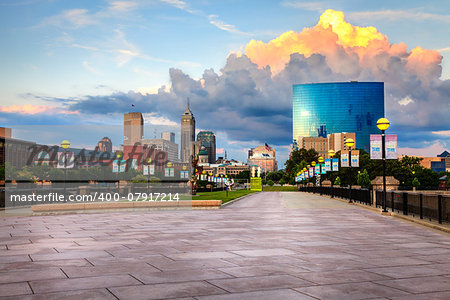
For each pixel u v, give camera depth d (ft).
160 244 44.32
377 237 50.57
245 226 63.72
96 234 53.11
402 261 34.73
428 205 69.15
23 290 25.43
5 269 31.53
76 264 33.42
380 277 28.91
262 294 24.53
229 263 33.76
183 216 83.82
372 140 93.86
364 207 115.03
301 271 30.73
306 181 414.00
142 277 28.81
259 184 417.90
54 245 43.62
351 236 51.47
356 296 24.18
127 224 66.64
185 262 34.17
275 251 39.68
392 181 138.21
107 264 33.40
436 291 25.31
